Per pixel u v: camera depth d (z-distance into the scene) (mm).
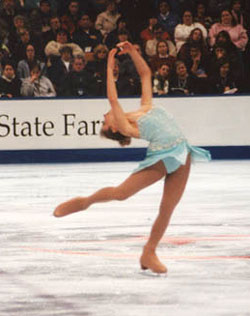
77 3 36250
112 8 36375
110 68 11102
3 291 10461
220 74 36625
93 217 18250
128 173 29438
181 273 11594
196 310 9297
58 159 36062
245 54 36938
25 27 35875
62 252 13594
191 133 36438
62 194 22781
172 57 36562
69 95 36188
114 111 10914
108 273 11656
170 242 14516
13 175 29188
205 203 20453
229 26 36781
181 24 36625
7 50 35938
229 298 9930
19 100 35625
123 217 18203
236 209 19250
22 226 16859
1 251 13719
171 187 11102
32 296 10148
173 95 36219
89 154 36156
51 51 35969
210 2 36844
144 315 9086
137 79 36375
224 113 36312
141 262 11516
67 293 10312
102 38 36438
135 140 36250
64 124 35969
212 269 11883
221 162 34812
